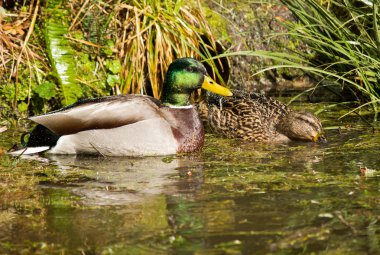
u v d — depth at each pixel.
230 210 9.10
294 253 7.73
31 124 14.55
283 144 13.34
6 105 14.90
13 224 8.75
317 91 17.41
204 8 17.72
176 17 15.87
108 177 10.80
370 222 8.59
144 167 11.41
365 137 13.28
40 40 15.34
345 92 16.77
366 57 14.34
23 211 9.23
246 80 18.31
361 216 8.80
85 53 15.58
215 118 14.49
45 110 15.05
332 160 11.71
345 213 8.91
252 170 11.14
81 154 12.27
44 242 8.15
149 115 12.18
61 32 15.12
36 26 15.32
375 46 14.06
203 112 14.90
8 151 12.41
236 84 18.27
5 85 14.88
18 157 12.06
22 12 15.43
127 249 7.92
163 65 15.70
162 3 16.20
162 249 7.90
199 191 9.97
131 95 12.68
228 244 7.99
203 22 16.34
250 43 18.20
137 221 8.77
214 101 14.89
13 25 15.25
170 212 9.08
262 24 18.39
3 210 9.28
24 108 14.91
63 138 12.20
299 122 13.52
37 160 11.89
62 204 9.48
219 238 8.18
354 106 15.66
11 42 15.20
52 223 8.76
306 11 14.85
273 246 7.91
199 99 16.64
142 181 10.55
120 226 8.61
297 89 17.81
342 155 12.05
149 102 12.46
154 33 15.74
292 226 8.49
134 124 12.08
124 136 12.05
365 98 15.49
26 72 14.98
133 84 15.43
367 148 12.46
